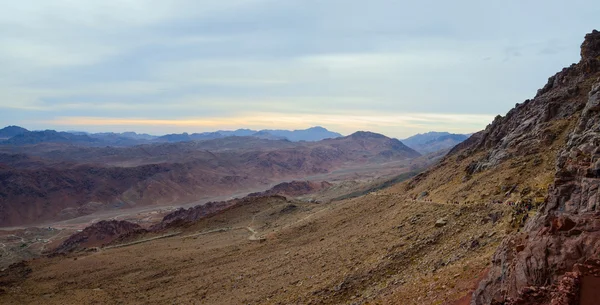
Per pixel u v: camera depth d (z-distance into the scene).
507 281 25.31
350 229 86.06
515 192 54.84
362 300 43.28
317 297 51.03
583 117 49.19
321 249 78.00
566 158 38.19
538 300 20.95
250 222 151.62
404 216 70.81
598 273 20.05
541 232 25.78
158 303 77.69
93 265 117.31
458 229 51.44
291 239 101.62
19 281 109.38
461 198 65.44
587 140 38.78
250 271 81.50
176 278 92.50
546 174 54.03
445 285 34.19
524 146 70.94
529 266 23.80
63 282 104.12
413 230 60.72
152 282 93.25
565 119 69.94
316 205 152.88
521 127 80.19
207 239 136.25
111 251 136.88
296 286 60.44
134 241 159.62
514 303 21.69
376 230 71.88
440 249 47.81
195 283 84.88
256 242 109.38
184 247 127.50
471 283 31.64
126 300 83.62
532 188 51.69
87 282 101.88
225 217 168.50
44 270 117.88
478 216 52.06
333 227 96.44
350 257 62.84
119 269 109.31
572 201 27.06
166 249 128.75
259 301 60.41
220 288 76.56
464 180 76.56
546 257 23.28
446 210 62.03
